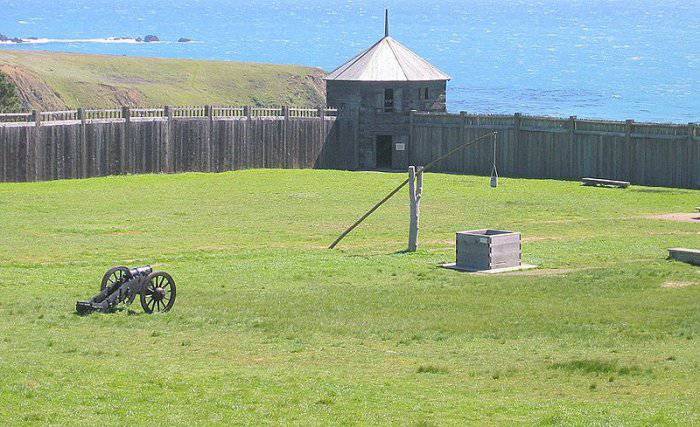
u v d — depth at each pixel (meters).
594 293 87.12
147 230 128.25
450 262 105.31
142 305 77.88
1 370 57.81
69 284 90.62
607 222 136.62
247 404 52.41
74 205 147.75
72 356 62.84
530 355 65.06
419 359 64.12
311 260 105.56
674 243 117.75
